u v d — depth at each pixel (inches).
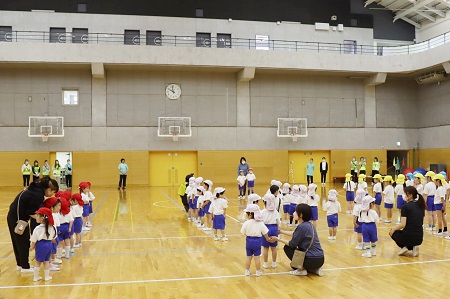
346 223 534.3
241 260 349.4
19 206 303.9
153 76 1130.7
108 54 1039.0
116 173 1106.1
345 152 1222.3
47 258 292.7
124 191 988.6
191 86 1148.5
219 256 364.5
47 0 1111.0
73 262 344.8
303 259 295.4
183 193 631.2
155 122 1128.8
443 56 1058.7
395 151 1320.1
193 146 1146.7
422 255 362.0
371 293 261.1
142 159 1119.6
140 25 1140.5
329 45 1248.2
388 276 298.7
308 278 295.4
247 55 1099.3
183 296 257.9
